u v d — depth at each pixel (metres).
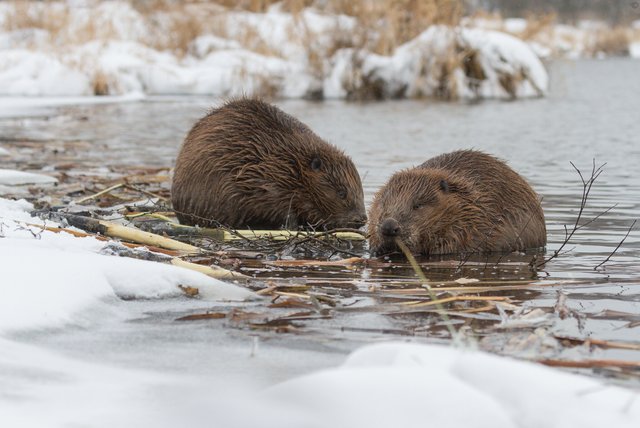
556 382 4.61
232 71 31.84
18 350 5.95
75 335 6.45
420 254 10.17
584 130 22.66
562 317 7.25
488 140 20.59
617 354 6.24
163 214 12.23
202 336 6.55
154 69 32.41
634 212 12.39
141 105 28.44
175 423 4.79
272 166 11.38
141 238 9.71
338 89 32.16
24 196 12.91
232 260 9.16
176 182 11.80
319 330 6.79
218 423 4.77
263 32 35.75
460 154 10.98
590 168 16.56
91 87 31.38
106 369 5.72
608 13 64.38
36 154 18.16
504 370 4.69
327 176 11.39
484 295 8.08
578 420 4.32
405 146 19.38
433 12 33.34
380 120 24.55
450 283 8.55
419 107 28.52
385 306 7.52
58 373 5.57
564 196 13.64
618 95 33.12
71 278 7.27
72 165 16.36
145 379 5.53
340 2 34.91
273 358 6.05
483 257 10.00
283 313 7.25
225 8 37.12
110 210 11.98
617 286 8.45
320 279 8.65
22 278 7.07
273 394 4.74
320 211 11.44
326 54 32.78
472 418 4.25
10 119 24.67
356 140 20.38
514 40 33.72
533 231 10.50
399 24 34.09
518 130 22.56
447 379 4.51
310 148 11.48
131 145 19.72
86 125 23.44
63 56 32.91
